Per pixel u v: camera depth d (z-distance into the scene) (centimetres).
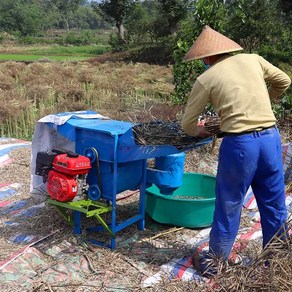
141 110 689
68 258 367
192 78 673
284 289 276
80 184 379
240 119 306
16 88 1240
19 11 7881
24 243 390
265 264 314
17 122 882
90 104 1117
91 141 381
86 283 334
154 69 1878
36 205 471
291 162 573
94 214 368
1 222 434
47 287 322
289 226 340
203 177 479
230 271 307
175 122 398
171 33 2755
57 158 366
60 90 1189
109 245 388
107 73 1691
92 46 5303
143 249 387
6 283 330
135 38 3300
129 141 366
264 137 311
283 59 1418
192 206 414
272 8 1880
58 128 398
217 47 318
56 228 412
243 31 1616
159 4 2909
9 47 4825
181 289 312
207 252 352
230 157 311
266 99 315
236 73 311
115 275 347
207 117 388
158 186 409
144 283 335
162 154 362
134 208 464
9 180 553
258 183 333
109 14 3366
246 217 455
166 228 429
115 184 375
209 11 604
